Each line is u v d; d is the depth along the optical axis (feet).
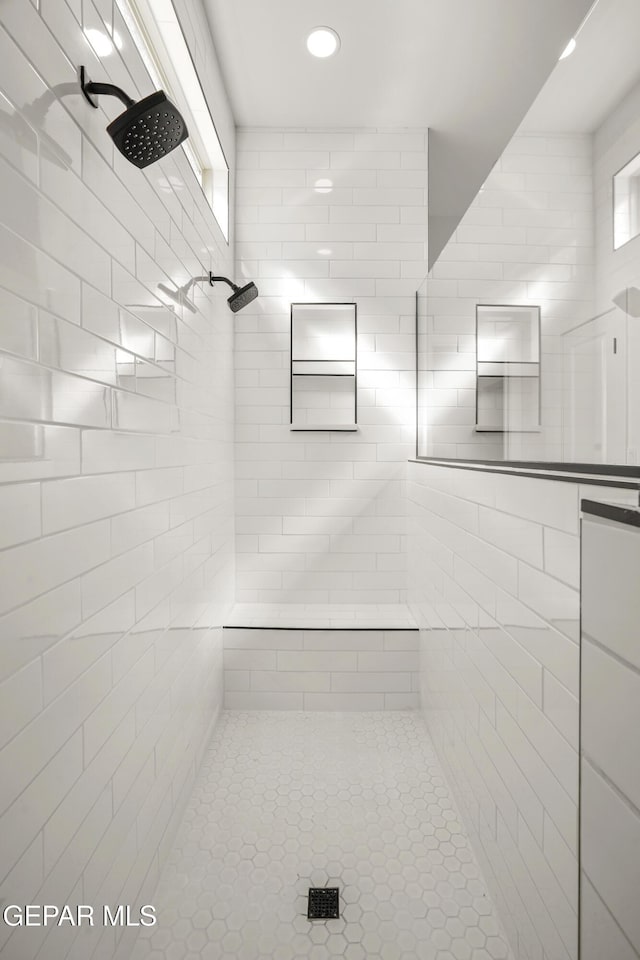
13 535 2.21
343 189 8.90
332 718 7.50
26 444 2.32
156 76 5.57
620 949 1.49
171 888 4.44
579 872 1.77
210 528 6.78
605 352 2.54
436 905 4.27
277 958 3.83
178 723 5.11
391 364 8.97
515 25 6.64
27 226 2.32
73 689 2.80
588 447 2.73
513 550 3.69
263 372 8.91
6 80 2.15
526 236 3.61
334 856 4.82
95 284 3.08
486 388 4.62
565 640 2.85
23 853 2.29
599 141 2.60
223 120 7.67
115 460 3.41
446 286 6.41
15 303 2.23
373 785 5.89
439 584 6.33
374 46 7.01
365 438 8.96
